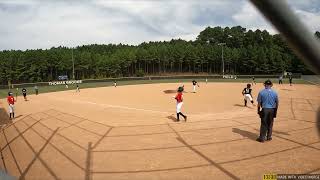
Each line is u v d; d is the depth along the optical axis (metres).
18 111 20.84
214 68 113.81
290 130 10.17
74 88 48.38
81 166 7.38
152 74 114.56
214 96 27.86
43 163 7.87
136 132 10.91
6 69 86.75
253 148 8.13
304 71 78.56
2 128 13.70
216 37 157.38
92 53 110.81
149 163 7.30
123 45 147.62
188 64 118.31
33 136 11.43
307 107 16.83
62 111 18.52
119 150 8.62
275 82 51.53
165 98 27.77
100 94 35.44
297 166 6.55
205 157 7.55
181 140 9.44
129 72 114.88
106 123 13.09
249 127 11.04
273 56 91.44
